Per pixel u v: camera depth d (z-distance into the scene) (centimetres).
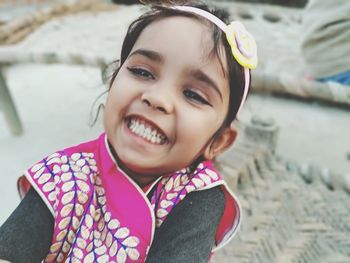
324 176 158
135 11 348
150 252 62
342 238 133
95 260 62
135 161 58
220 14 65
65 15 324
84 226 63
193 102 58
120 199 65
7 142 213
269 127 180
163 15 62
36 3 407
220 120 63
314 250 127
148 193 66
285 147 228
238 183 155
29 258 61
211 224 64
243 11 329
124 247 62
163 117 56
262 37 280
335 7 205
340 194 156
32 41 246
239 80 62
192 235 61
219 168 150
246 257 121
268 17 323
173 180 65
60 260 65
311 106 284
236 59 61
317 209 147
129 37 66
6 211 159
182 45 57
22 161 195
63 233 64
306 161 214
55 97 269
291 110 275
